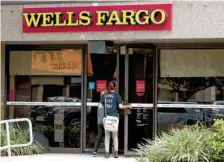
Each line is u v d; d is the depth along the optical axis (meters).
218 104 11.83
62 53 12.63
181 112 11.98
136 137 11.99
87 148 12.42
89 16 11.35
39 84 12.82
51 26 11.58
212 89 11.88
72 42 12.05
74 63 12.54
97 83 12.38
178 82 12.02
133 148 11.93
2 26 11.88
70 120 12.58
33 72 12.85
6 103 12.94
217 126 9.60
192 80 11.98
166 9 11.05
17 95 12.95
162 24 11.07
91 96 12.43
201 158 9.36
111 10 11.26
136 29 11.16
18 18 11.81
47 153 12.33
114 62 12.26
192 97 11.96
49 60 12.74
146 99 12.05
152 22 11.09
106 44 11.46
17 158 11.25
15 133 12.08
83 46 12.45
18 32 11.81
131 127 12.01
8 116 12.93
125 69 11.92
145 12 11.09
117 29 11.25
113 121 11.28
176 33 11.05
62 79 12.64
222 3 10.89
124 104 11.93
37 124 12.77
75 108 12.55
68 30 11.51
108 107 11.34
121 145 12.11
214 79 11.88
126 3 11.19
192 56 11.99
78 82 12.53
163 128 12.01
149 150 9.87
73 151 12.46
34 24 11.65
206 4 10.95
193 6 10.98
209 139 9.55
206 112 11.88
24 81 12.91
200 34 10.98
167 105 12.02
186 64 12.00
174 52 12.05
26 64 12.89
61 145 12.59
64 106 12.62
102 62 12.34
